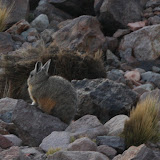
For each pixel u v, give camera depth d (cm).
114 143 2783
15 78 4588
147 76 5031
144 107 3053
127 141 2866
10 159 2295
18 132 3008
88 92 3738
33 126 2989
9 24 6194
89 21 5616
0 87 4653
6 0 6275
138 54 5519
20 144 2936
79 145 2647
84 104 3697
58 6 6562
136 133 2888
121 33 5775
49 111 3178
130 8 6009
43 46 4997
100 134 2947
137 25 5859
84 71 4556
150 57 5434
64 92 3170
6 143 2727
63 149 2677
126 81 4794
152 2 6312
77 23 5634
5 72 4644
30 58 4800
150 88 4678
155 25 5516
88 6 6562
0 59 5056
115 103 3638
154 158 2441
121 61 5528
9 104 3572
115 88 3756
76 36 5541
